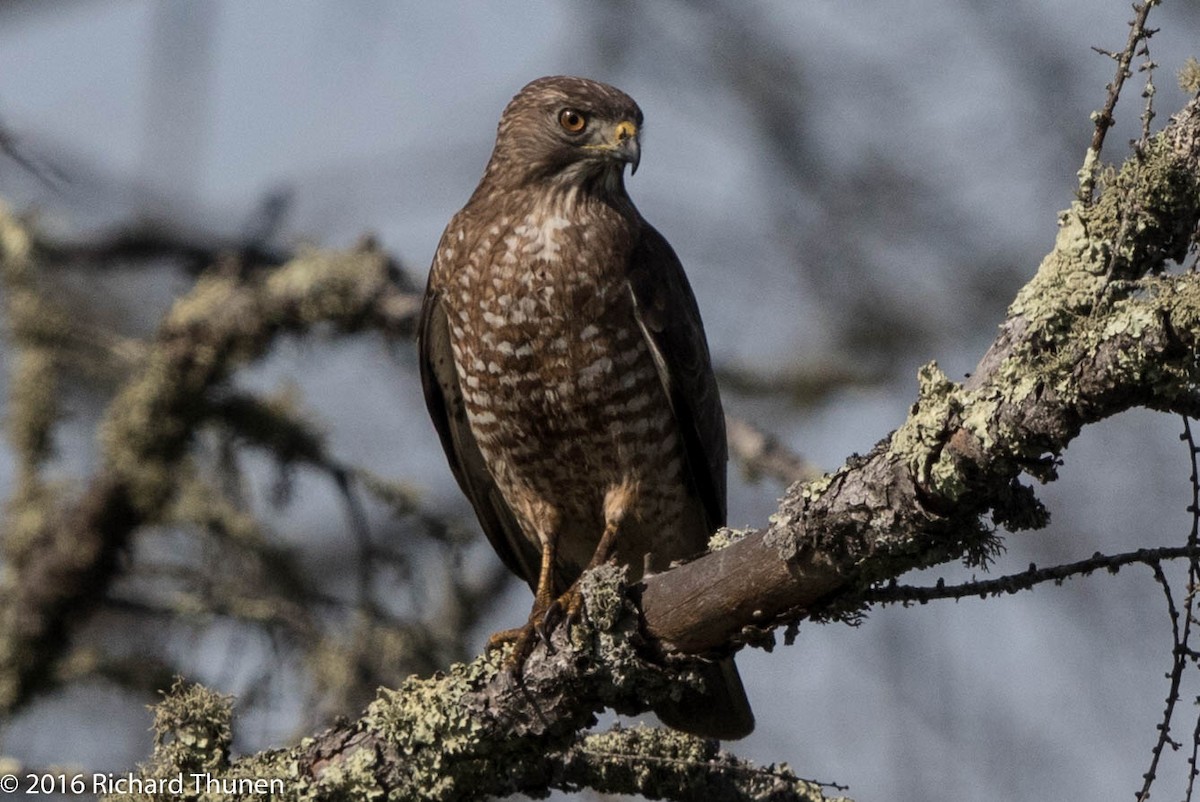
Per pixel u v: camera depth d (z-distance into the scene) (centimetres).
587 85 1091
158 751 778
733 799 828
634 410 1052
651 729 836
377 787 766
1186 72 616
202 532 1355
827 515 659
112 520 1323
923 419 622
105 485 1324
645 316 1042
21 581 1314
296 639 1306
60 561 1309
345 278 1366
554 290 1025
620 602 738
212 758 772
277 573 1357
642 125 1088
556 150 1065
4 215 1359
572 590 886
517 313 1030
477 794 784
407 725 767
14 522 1337
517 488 1102
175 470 1348
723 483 1114
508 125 1094
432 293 1093
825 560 671
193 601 1301
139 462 1327
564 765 817
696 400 1069
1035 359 606
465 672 777
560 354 1034
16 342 1360
